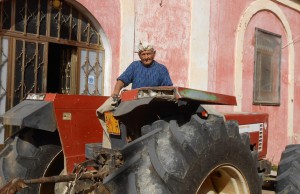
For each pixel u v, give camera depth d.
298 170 3.77
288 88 10.88
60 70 6.57
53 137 3.57
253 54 9.59
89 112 3.57
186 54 7.95
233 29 9.02
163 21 7.48
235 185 3.12
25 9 5.75
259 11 9.75
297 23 11.26
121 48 6.77
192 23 8.04
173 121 2.81
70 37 6.25
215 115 3.11
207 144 2.78
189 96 2.79
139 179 2.54
